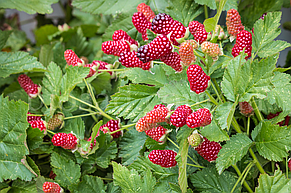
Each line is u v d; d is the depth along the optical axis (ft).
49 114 3.52
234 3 3.50
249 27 3.67
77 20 5.33
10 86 3.95
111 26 3.72
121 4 3.72
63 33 4.33
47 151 3.52
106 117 3.61
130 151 3.49
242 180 3.30
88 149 3.38
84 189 3.40
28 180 3.36
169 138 3.41
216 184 3.33
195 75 3.11
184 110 3.15
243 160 3.38
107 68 3.55
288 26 3.98
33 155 3.63
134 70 3.43
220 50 3.30
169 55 3.18
